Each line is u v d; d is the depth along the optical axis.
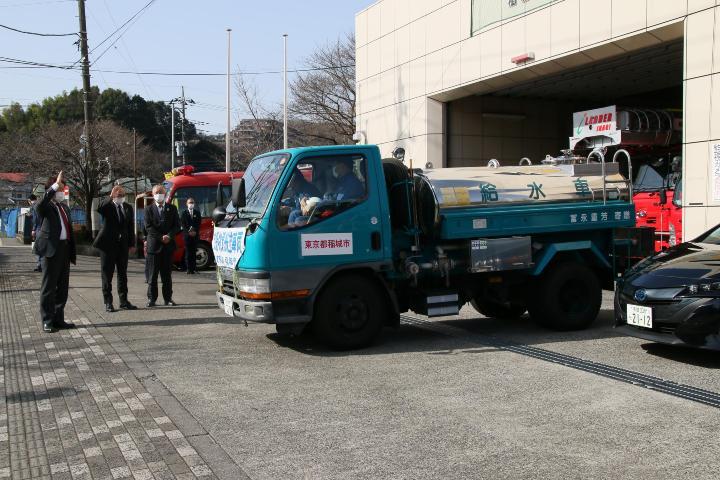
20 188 52.38
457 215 7.92
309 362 7.20
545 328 8.91
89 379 6.59
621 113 16.00
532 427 5.04
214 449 4.70
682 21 14.09
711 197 13.38
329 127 41.31
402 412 5.45
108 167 30.03
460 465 4.35
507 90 22.50
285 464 4.42
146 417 5.42
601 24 16.06
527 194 8.55
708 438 4.74
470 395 5.88
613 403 5.58
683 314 6.58
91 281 14.95
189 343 8.25
